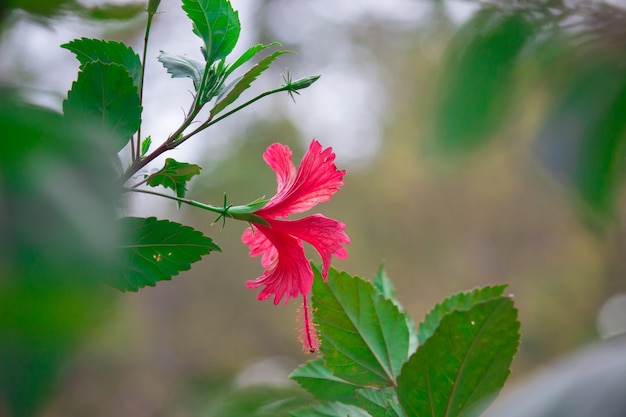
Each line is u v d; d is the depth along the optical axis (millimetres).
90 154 464
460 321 832
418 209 7086
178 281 6781
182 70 927
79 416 3111
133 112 827
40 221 415
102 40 902
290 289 954
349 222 7316
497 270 6609
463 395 843
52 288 407
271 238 961
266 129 6867
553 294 5605
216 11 908
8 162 436
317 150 959
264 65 900
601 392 598
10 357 407
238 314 6871
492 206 6492
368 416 907
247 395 849
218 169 6418
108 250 429
